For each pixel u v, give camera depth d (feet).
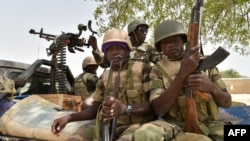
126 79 10.00
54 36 18.47
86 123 11.55
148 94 9.93
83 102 14.15
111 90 10.12
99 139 9.52
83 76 17.58
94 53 18.30
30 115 12.32
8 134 12.25
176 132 8.75
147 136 8.27
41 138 11.57
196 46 8.59
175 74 9.48
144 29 15.80
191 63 8.52
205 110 9.25
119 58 9.98
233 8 21.91
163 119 9.52
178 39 9.58
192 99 8.82
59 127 10.77
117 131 9.87
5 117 12.35
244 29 22.50
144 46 15.46
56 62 16.57
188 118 8.87
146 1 22.09
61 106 13.67
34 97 13.23
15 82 14.32
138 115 9.56
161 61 9.80
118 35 10.04
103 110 9.11
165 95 8.91
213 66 8.63
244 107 12.68
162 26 9.59
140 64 10.14
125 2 21.84
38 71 16.78
